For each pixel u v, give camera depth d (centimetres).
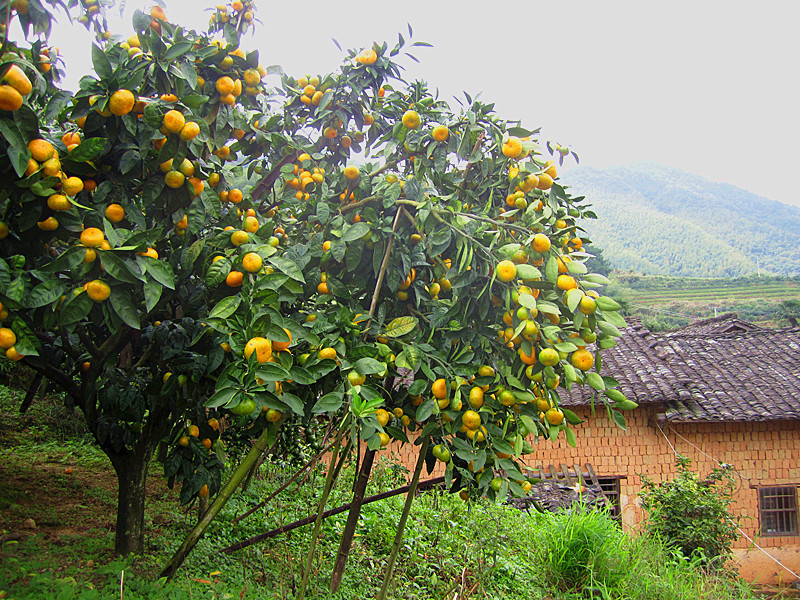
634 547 654
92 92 222
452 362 265
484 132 290
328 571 436
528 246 249
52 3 229
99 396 301
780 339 1210
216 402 211
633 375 1041
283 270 238
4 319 197
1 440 638
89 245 205
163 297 296
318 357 245
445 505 673
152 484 557
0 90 179
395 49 310
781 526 1021
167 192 252
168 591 280
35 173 195
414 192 282
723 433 1021
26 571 278
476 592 500
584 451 1009
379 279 269
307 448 629
